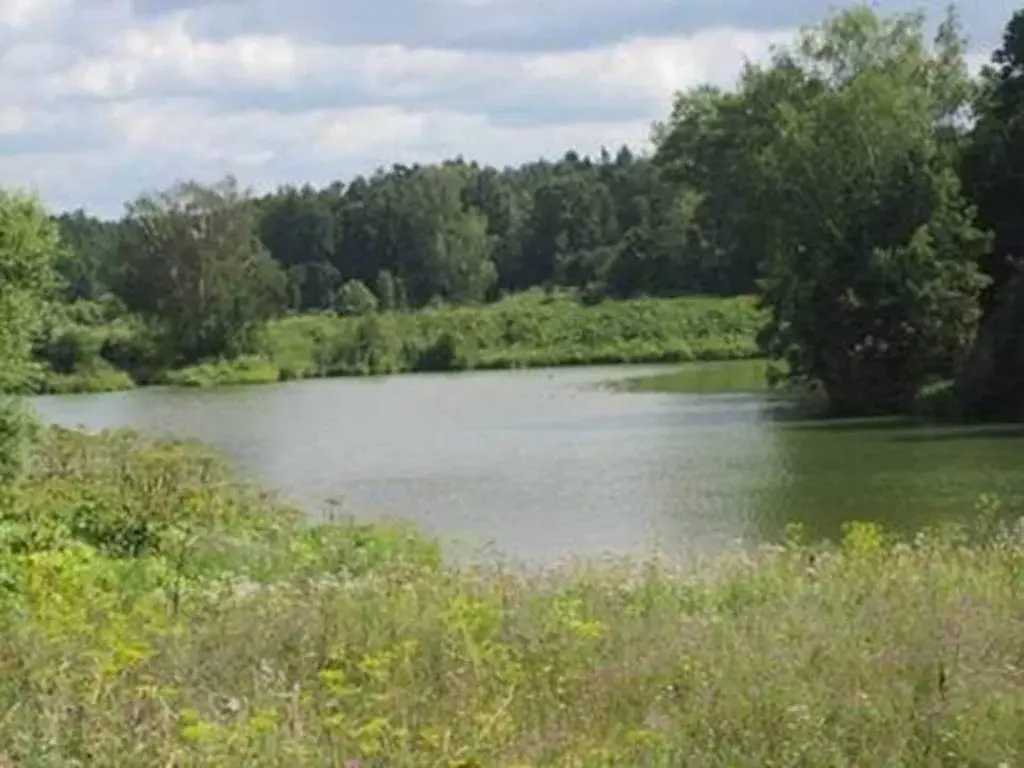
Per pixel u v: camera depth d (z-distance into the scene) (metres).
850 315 68.94
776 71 93.75
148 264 127.38
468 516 36.81
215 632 12.26
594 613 13.24
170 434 60.81
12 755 8.04
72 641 10.92
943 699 9.22
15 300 39.56
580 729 9.20
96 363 118.25
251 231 134.75
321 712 9.22
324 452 54.91
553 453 51.88
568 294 156.38
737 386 85.88
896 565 15.53
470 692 9.90
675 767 8.36
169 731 8.35
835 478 42.75
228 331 126.06
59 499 25.62
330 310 165.50
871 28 91.31
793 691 9.45
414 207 183.38
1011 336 64.94
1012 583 14.26
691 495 39.66
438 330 126.00
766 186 85.06
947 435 55.69
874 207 72.69
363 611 12.70
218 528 25.08
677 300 129.88
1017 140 77.56
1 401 37.16
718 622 12.18
